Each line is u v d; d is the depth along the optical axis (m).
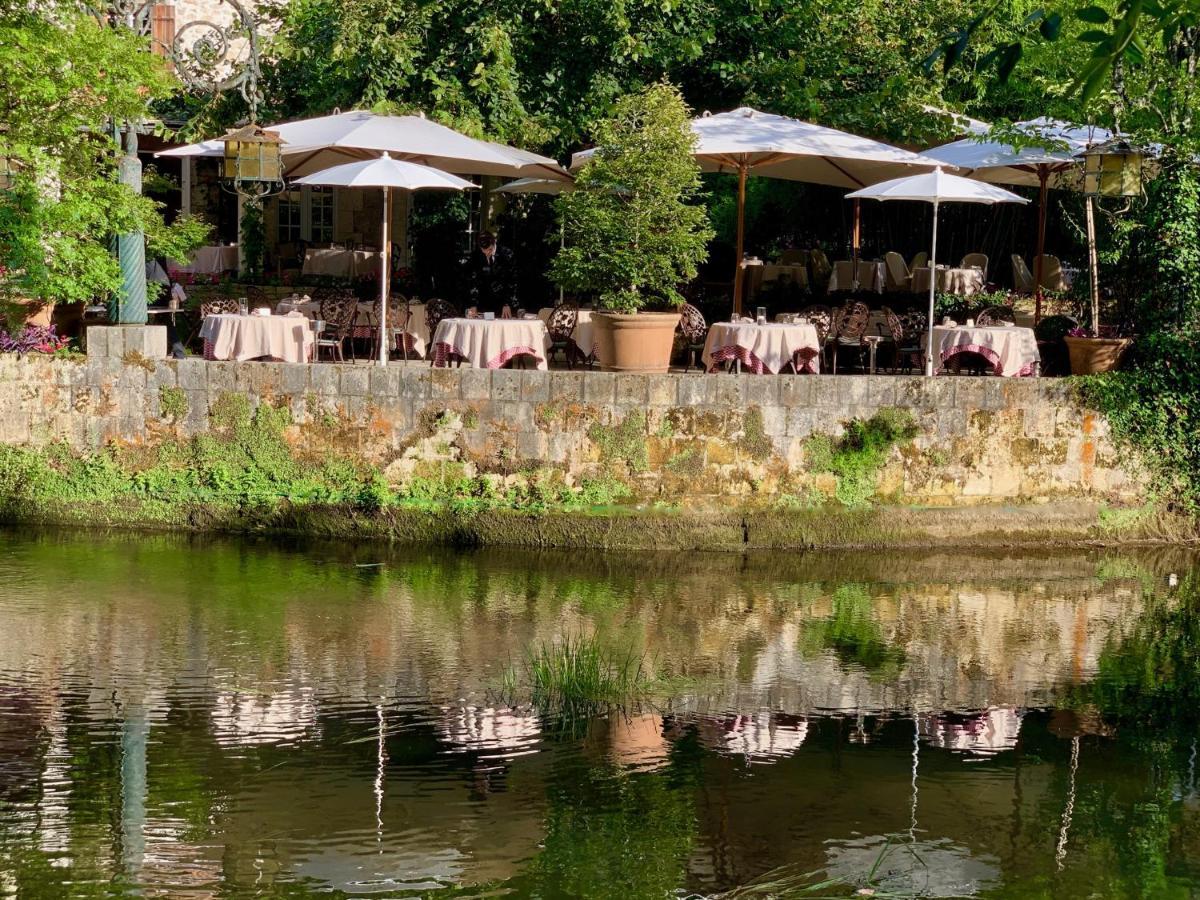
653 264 14.52
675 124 14.46
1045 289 20.09
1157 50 15.57
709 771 8.23
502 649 10.44
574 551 13.92
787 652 10.61
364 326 16.27
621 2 19.30
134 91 14.40
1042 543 14.53
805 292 19.30
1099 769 8.41
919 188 14.91
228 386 14.17
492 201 21.02
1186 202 15.09
